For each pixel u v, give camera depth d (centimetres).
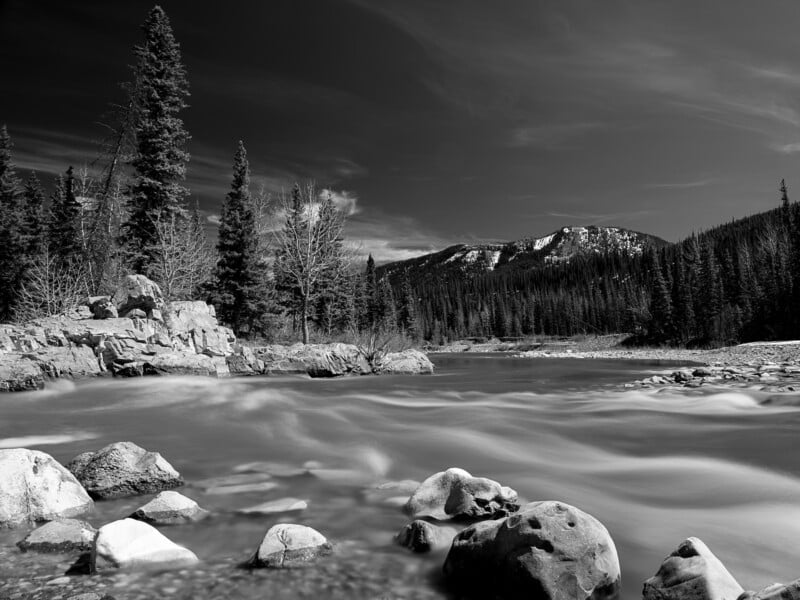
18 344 1620
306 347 2323
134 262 2806
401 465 711
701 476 659
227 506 522
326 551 401
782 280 6694
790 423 1034
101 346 1734
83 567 375
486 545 349
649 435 923
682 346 7650
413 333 9244
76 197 3866
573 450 812
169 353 1870
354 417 1056
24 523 462
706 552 324
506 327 14388
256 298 3544
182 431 912
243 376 1983
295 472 661
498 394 1575
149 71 2862
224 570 373
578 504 553
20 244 3497
